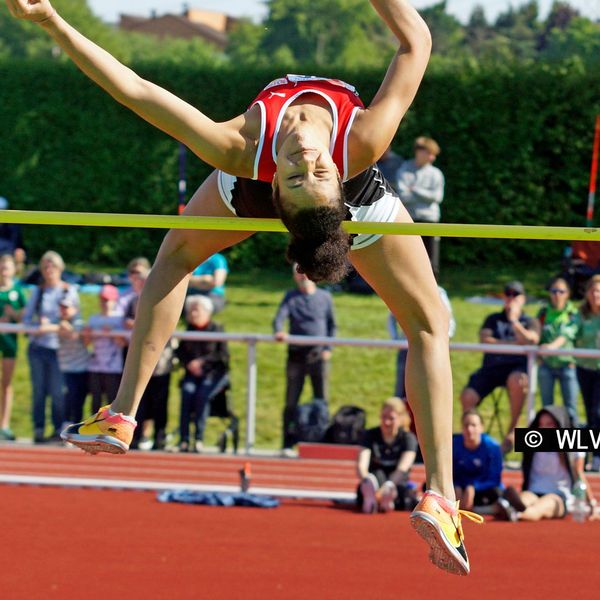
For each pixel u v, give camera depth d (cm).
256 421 1791
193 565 1097
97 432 744
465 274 2747
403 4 677
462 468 1351
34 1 631
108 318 1580
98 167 2919
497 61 2923
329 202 626
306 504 1392
